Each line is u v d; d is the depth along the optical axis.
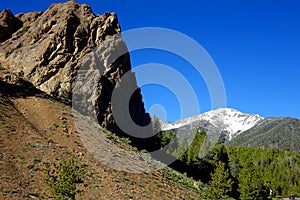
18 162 26.70
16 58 50.69
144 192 30.67
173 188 35.50
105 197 26.78
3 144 28.19
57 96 45.22
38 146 30.16
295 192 116.62
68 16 51.72
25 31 56.72
